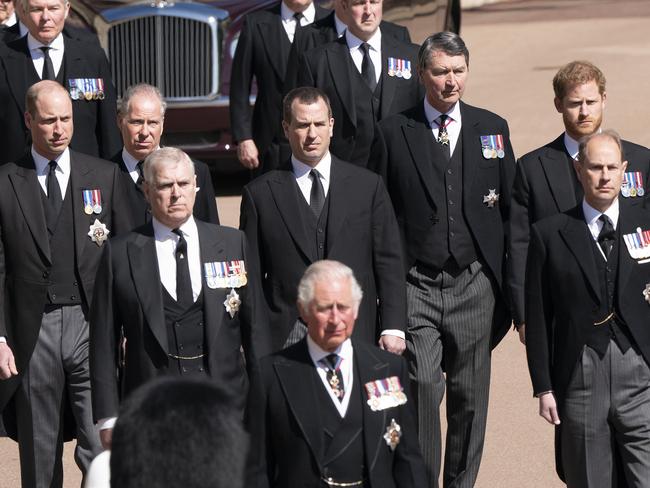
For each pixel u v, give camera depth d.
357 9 27.69
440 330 24.48
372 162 24.91
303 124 22.61
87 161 23.62
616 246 21.28
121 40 43.41
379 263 23.17
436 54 24.11
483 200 24.47
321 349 17.39
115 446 10.03
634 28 85.75
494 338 25.02
